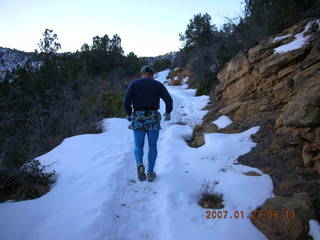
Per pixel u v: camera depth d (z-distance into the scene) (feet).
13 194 10.17
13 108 29.43
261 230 7.88
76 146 16.62
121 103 32.45
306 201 7.95
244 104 20.30
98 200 9.55
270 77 19.11
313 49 16.10
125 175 12.42
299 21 22.22
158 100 11.47
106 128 22.45
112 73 87.76
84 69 57.00
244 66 23.93
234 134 16.26
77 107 32.83
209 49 64.08
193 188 10.85
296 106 10.28
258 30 31.81
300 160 10.89
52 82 46.16
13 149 16.28
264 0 30.71
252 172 11.21
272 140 13.44
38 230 7.80
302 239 7.15
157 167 13.35
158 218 8.89
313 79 12.71
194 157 13.98
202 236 7.66
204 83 47.57
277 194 9.37
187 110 30.99
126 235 8.04
